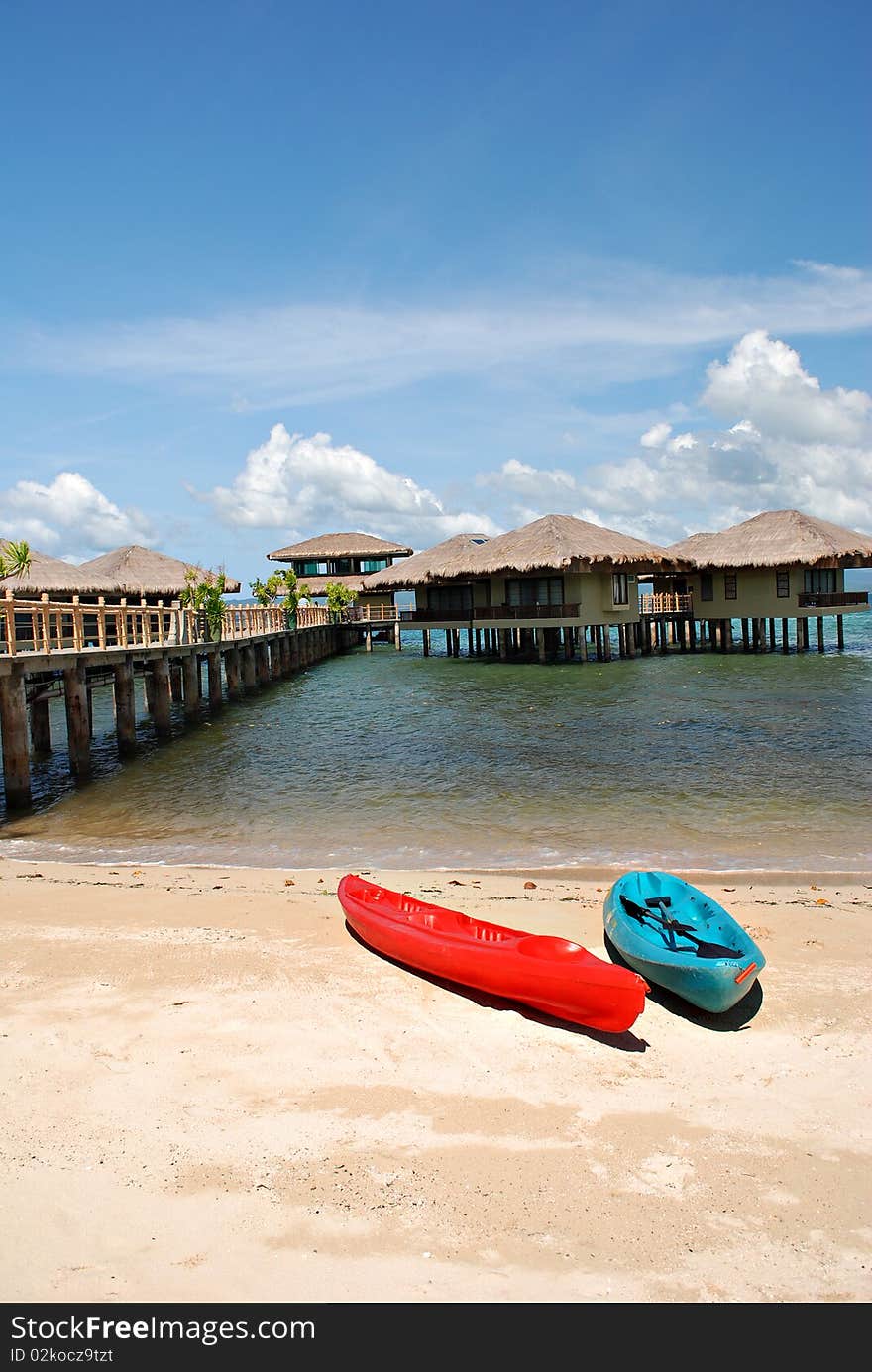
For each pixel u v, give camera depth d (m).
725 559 48.69
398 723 27.33
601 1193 5.36
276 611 43.72
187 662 28.22
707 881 12.15
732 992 7.47
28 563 22.45
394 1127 6.01
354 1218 5.09
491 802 17.14
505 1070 6.80
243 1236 4.94
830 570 50.72
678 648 55.66
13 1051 6.95
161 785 19.41
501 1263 4.78
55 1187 5.33
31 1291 4.55
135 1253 4.81
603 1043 7.25
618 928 8.80
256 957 8.91
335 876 12.47
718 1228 5.06
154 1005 7.78
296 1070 6.73
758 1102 6.39
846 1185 5.45
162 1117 6.08
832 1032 7.43
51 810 17.27
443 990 8.18
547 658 49.22
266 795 18.19
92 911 10.45
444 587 52.62
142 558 41.50
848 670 40.28
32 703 21.33
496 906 10.65
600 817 15.88
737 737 23.41
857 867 12.78
